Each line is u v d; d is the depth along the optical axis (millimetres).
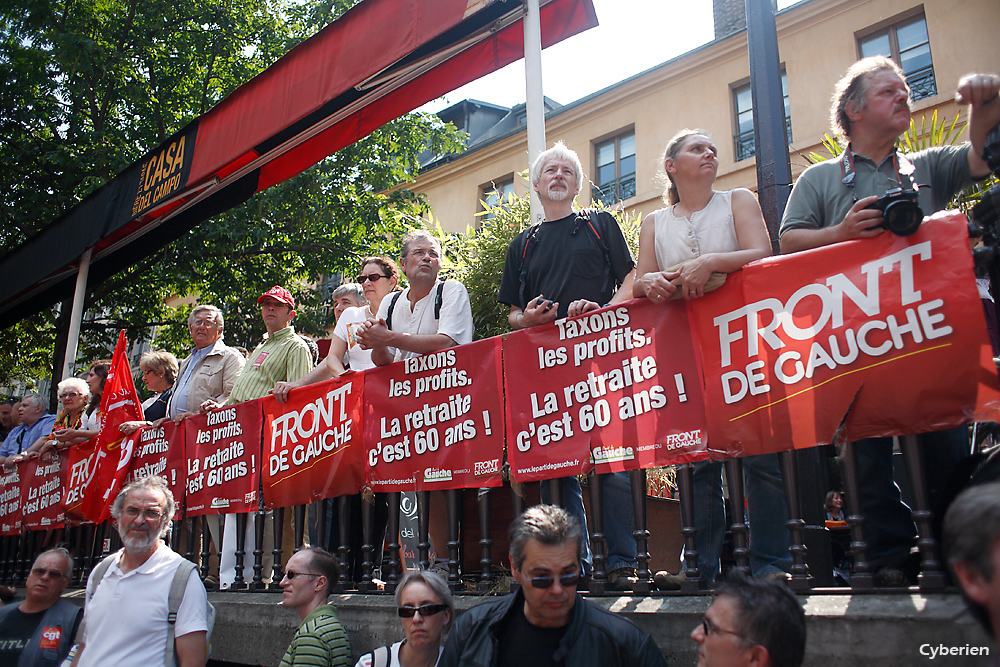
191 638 3277
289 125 5832
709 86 15180
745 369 2510
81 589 5031
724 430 2512
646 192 15539
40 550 5777
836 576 2828
